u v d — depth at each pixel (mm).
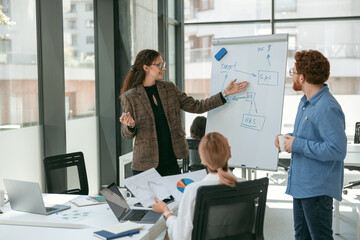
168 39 8266
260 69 3799
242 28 9031
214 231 2291
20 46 4574
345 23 8477
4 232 2545
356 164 5000
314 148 2623
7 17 4340
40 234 2498
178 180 2932
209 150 2271
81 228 2650
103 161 6371
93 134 6133
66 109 5359
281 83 3719
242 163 3787
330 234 2744
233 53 3926
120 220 2719
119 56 6273
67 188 3963
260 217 2482
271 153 3691
